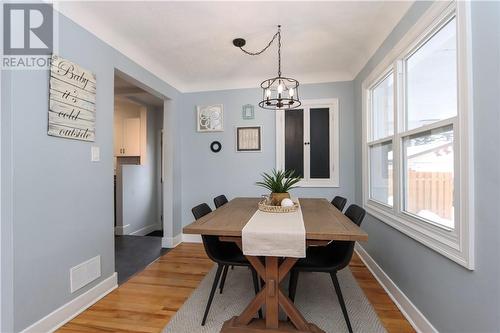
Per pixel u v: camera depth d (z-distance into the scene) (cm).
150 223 503
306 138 352
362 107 299
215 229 152
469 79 123
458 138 132
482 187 117
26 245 154
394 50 206
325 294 216
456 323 134
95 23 209
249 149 363
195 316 186
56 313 172
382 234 238
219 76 350
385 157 245
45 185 166
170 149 355
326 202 257
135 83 284
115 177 428
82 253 195
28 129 156
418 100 184
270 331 158
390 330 169
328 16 211
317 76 346
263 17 212
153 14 206
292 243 142
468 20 123
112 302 205
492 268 111
